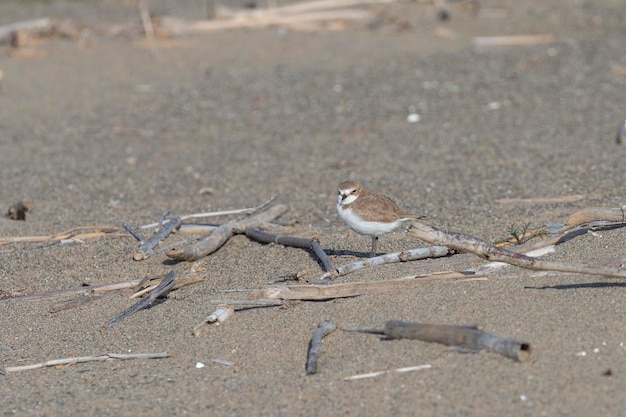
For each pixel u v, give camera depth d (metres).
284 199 14.02
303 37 27.81
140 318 9.21
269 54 25.66
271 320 8.64
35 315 9.62
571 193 13.38
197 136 18.41
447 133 17.97
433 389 7.07
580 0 33.16
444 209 12.91
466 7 31.42
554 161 15.40
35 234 12.45
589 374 7.02
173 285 9.72
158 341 8.63
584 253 9.08
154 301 9.66
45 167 16.34
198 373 7.86
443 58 24.77
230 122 19.39
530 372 7.10
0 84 21.88
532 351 7.34
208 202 14.02
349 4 30.97
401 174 15.23
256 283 9.92
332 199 13.88
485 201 13.26
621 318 7.69
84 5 32.81
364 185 14.59
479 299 8.29
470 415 6.72
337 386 7.30
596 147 16.20
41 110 20.47
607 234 9.56
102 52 26.03
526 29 28.64
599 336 7.48
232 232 11.54
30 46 26.61
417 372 7.30
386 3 31.88
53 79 23.19
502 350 7.27
